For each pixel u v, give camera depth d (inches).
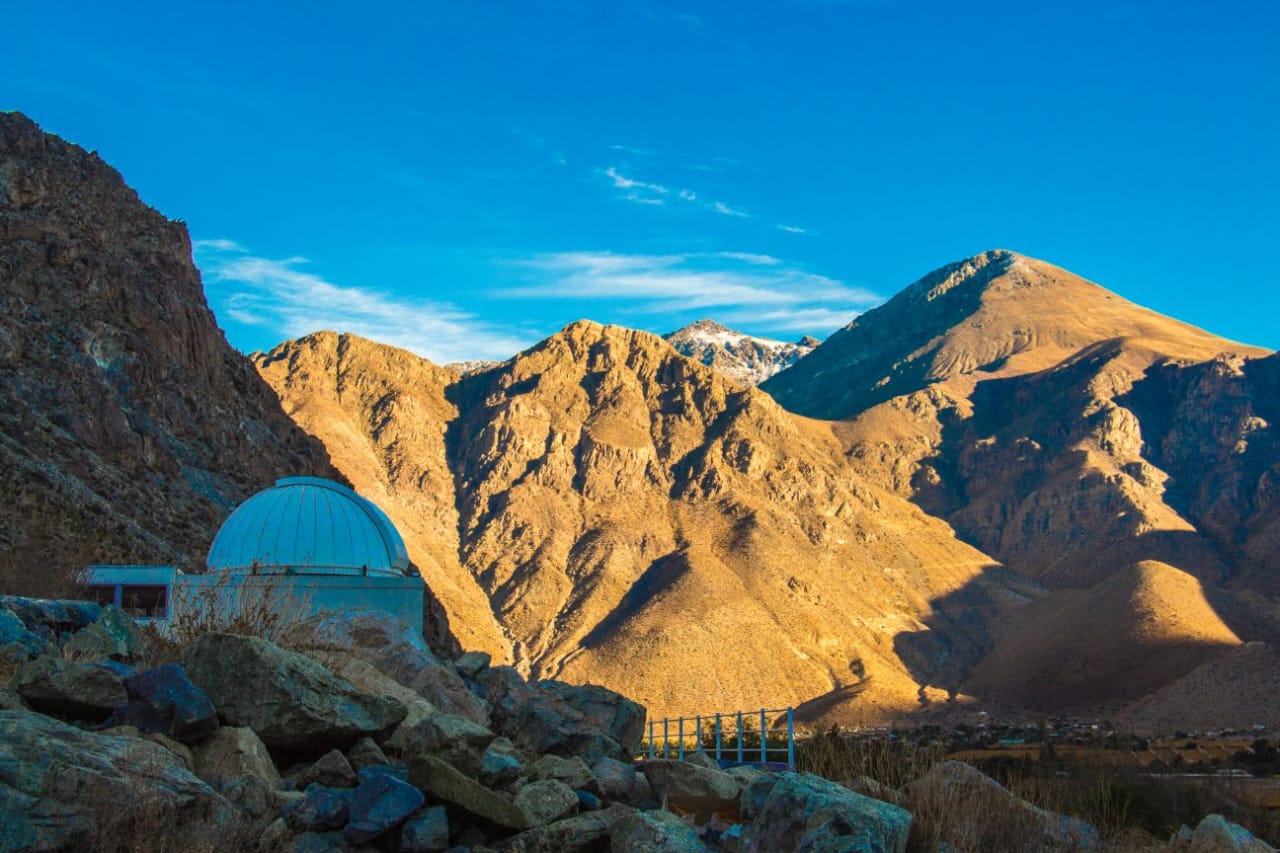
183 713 610.9
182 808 549.3
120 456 2630.4
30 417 2437.3
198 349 3277.6
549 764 740.7
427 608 2957.7
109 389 2731.3
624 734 996.6
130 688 622.8
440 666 877.8
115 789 539.2
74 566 1286.9
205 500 2753.4
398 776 634.8
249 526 1074.1
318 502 1098.7
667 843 617.6
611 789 764.0
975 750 3304.6
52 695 610.2
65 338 2802.7
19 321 2743.6
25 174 3083.2
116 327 2999.5
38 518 1891.0
